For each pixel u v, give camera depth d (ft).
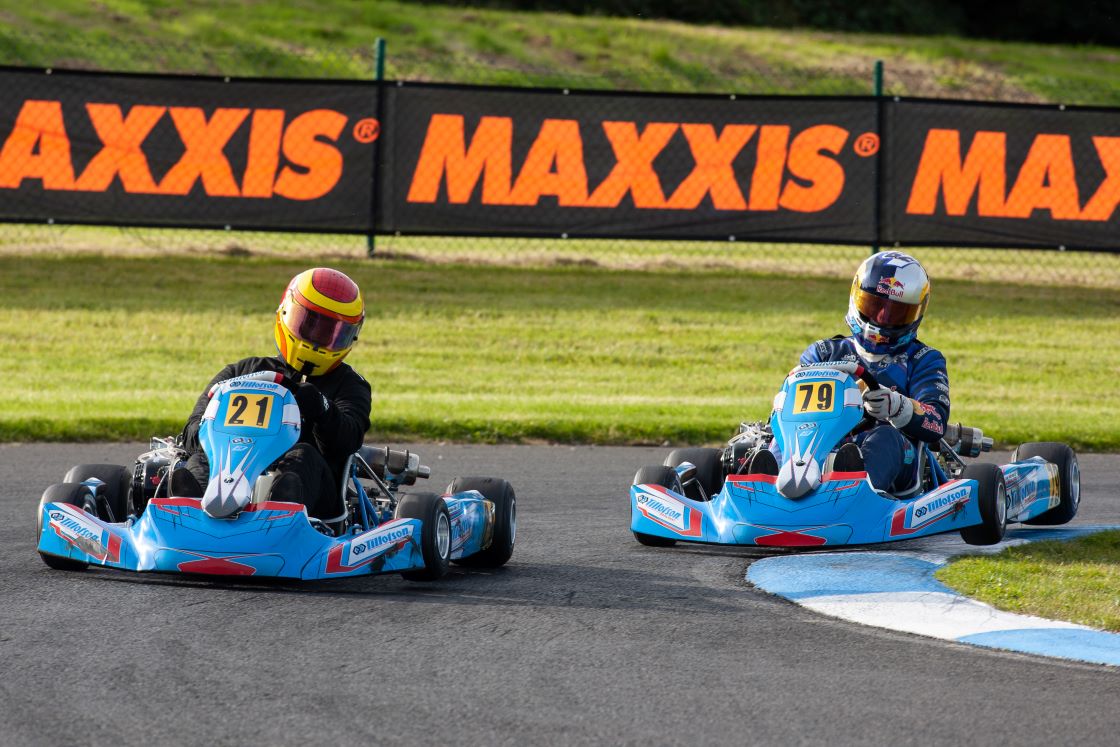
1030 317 193.67
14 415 124.77
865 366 86.79
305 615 59.93
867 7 485.56
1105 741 44.83
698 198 175.63
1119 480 110.83
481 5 426.92
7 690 48.34
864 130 175.73
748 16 469.16
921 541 82.64
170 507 63.87
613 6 451.12
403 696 48.57
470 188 175.22
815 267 216.95
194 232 219.82
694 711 47.32
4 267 195.52
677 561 76.43
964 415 139.13
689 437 126.93
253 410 67.15
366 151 174.40
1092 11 495.82
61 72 170.60
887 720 46.55
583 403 141.38
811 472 75.41
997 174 176.86
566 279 204.03
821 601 64.75
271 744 43.52
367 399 73.92
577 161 175.32
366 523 71.92
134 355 162.40
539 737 44.50
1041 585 67.36
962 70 377.91
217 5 364.99
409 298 190.70
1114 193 177.17
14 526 82.74
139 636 55.72
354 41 353.31
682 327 183.21
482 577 71.15
